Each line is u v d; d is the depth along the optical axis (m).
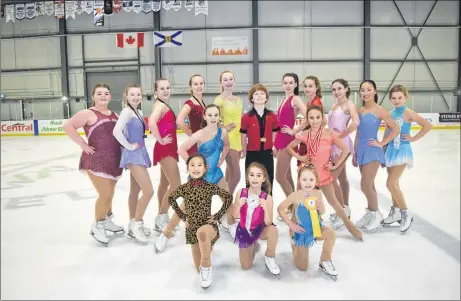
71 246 3.86
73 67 20.09
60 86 20.27
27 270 3.26
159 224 4.22
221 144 3.80
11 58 20.28
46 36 19.84
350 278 3.03
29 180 7.49
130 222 3.97
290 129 4.23
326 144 3.80
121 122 3.68
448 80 19.84
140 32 19.05
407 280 2.98
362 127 4.11
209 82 19.81
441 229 4.21
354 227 3.88
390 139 4.01
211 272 2.93
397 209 4.26
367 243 3.81
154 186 6.82
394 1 19.52
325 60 19.73
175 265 3.34
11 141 15.14
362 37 19.62
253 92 4.09
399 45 19.69
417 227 4.30
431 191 6.05
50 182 7.28
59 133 17.59
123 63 19.91
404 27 19.09
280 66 19.80
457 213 4.83
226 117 4.39
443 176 7.24
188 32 19.61
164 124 4.01
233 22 19.62
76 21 19.92
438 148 11.20
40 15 19.86
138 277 3.10
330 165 3.83
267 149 4.14
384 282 2.95
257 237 3.11
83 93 20.20
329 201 3.90
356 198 5.69
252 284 2.95
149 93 19.92
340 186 4.54
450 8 19.61
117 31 19.80
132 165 3.80
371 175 4.08
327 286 2.90
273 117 4.17
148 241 3.98
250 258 3.20
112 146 3.80
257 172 3.12
